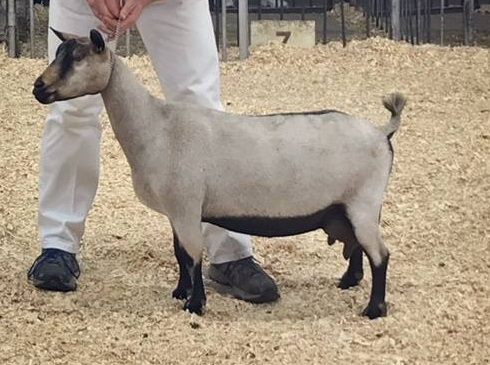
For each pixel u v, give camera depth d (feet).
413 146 15.94
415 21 25.00
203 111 9.54
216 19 23.80
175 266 11.23
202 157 9.33
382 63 21.08
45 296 10.23
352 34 25.70
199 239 9.47
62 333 9.35
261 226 9.51
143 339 9.21
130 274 10.95
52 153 10.55
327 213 9.53
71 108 10.31
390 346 9.07
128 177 14.65
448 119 17.42
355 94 19.12
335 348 9.02
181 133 9.38
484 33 25.53
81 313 9.82
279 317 9.78
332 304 10.06
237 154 9.34
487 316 9.71
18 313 9.81
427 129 16.83
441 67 20.77
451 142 16.14
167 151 9.38
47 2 27.53
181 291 10.07
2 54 21.58
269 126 9.46
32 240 12.10
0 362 8.80
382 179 9.46
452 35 25.26
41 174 10.68
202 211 9.46
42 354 8.94
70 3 10.20
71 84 9.25
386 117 17.66
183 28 10.12
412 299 10.13
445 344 9.11
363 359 8.81
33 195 13.87
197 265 9.59
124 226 12.66
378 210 9.50
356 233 9.48
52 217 10.61
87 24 10.25
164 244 12.00
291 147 9.34
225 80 20.24
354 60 21.27
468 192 13.97
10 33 21.95
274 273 10.98
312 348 9.00
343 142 9.37
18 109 18.16
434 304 10.00
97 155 10.66
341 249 11.75
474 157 15.44
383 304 9.66
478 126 16.97
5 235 12.25
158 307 9.91
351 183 9.38
